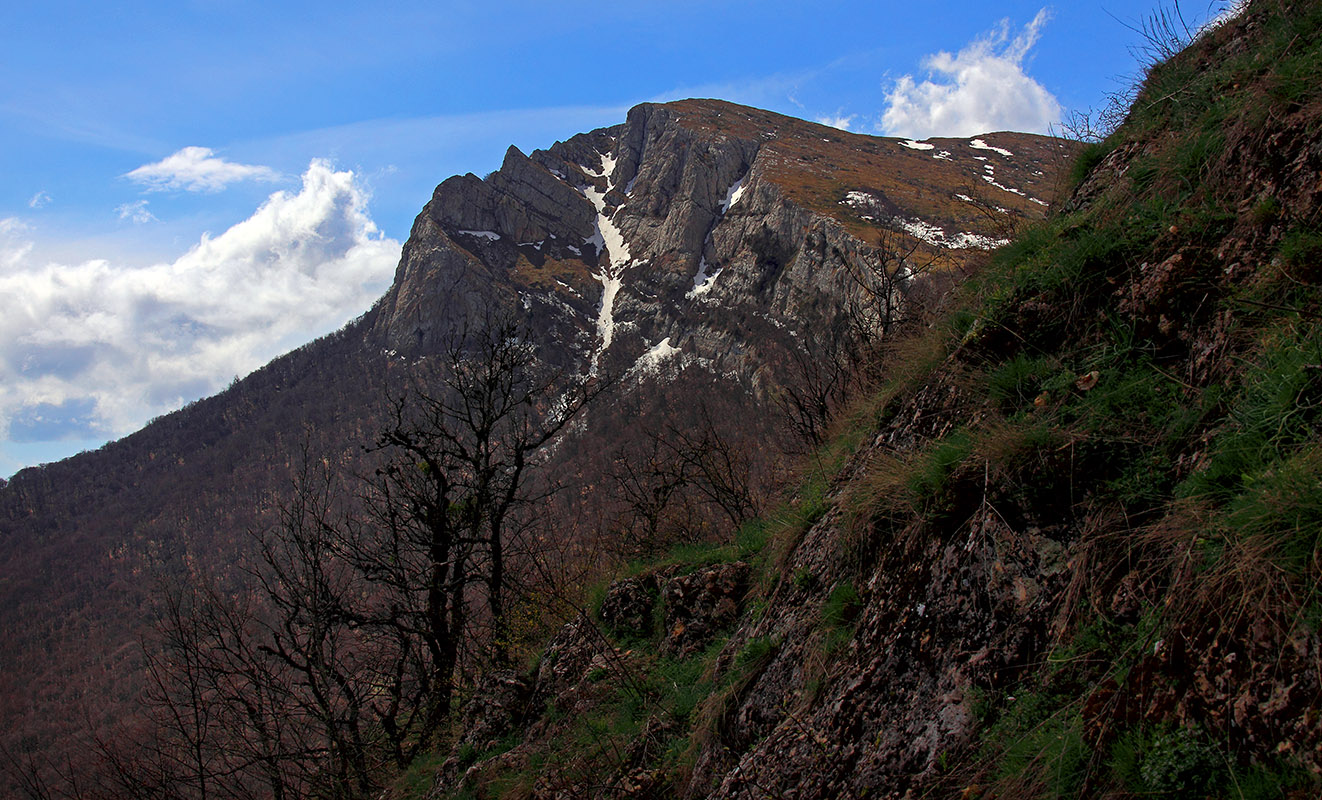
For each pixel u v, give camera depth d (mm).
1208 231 3459
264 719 12523
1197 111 4289
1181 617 2289
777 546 5906
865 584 3998
